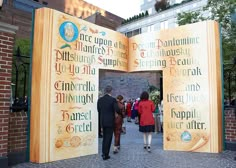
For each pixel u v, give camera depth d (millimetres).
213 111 8008
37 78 7008
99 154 7938
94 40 8195
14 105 7031
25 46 18500
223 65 8883
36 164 6680
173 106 8500
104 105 7414
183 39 8516
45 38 7070
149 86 30984
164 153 7992
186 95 8359
